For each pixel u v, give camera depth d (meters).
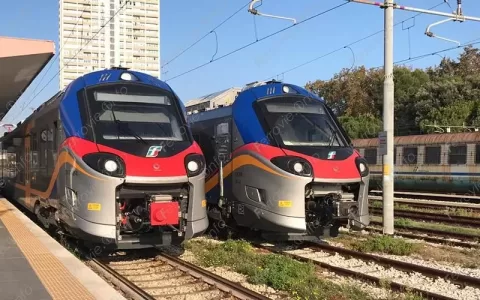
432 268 8.52
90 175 8.49
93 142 8.84
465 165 23.05
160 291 7.53
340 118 44.09
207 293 7.35
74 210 8.70
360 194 10.88
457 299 6.89
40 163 11.48
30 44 12.69
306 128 11.16
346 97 46.34
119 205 8.60
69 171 8.91
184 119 9.98
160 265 9.28
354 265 9.45
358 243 11.38
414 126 41.94
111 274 8.38
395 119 44.47
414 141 25.89
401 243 10.87
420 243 11.53
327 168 10.40
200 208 9.20
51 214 10.73
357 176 10.72
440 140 24.42
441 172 24.19
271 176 10.32
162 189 8.90
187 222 9.02
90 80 9.76
